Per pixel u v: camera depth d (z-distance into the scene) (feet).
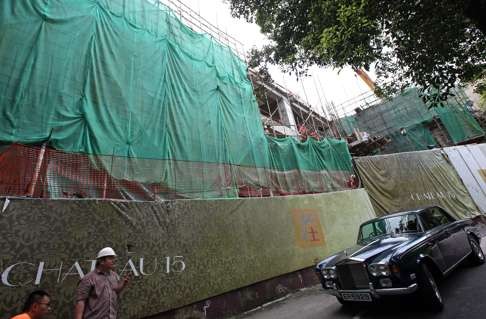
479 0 12.12
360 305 18.88
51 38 22.50
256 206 29.40
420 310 15.92
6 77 19.47
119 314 16.98
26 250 15.03
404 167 52.95
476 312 14.21
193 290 21.12
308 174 42.22
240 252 25.63
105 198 20.39
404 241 17.48
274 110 66.54
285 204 32.81
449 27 16.33
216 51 40.06
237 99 38.83
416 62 18.71
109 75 25.17
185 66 32.99
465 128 71.41
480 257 23.57
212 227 24.48
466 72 19.06
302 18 28.09
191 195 27.09
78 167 20.42
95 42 25.46
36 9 22.35
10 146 17.80
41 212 16.08
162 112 28.14
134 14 30.53
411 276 15.05
